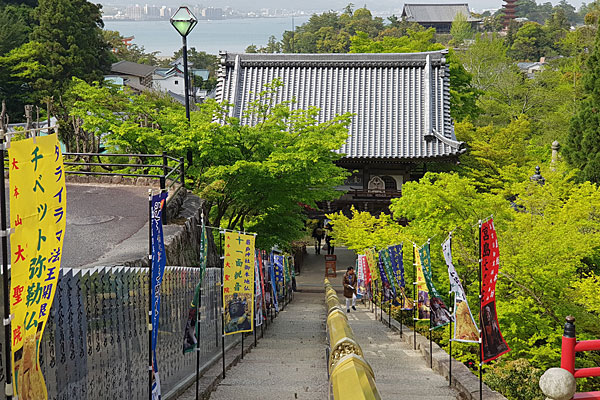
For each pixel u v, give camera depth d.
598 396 6.37
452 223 17.50
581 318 14.35
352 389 4.27
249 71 39.66
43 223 3.91
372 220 26.52
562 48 101.75
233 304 10.49
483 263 8.74
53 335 5.20
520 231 15.95
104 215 14.80
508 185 26.14
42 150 3.90
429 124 35.66
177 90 115.50
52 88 52.75
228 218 25.38
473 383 9.46
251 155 21.62
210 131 19.95
